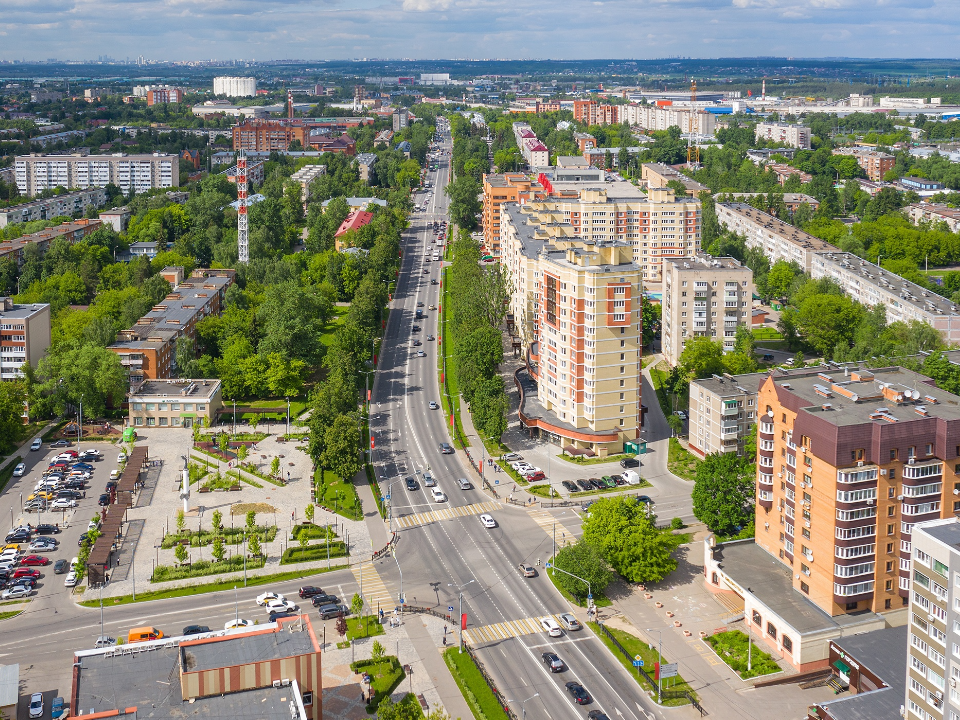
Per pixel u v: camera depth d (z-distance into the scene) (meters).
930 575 196.38
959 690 190.38
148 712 197.62
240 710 199.75
